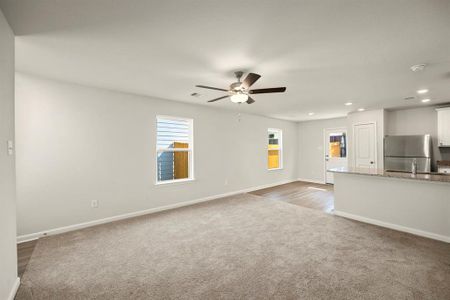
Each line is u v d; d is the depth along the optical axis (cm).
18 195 293
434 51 228
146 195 414
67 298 181
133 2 152
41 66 267
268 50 225
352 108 547
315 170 762
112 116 374
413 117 546
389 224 337
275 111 589
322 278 204
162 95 410
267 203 485
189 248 269
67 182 330
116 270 221
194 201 489
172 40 205
